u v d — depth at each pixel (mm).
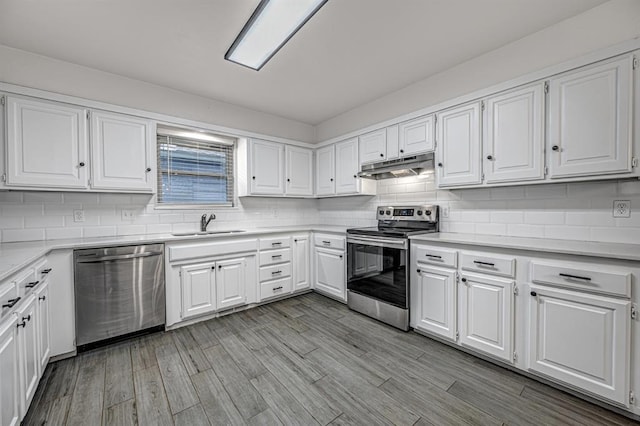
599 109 1638
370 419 1423
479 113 2166
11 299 1251
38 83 2191
